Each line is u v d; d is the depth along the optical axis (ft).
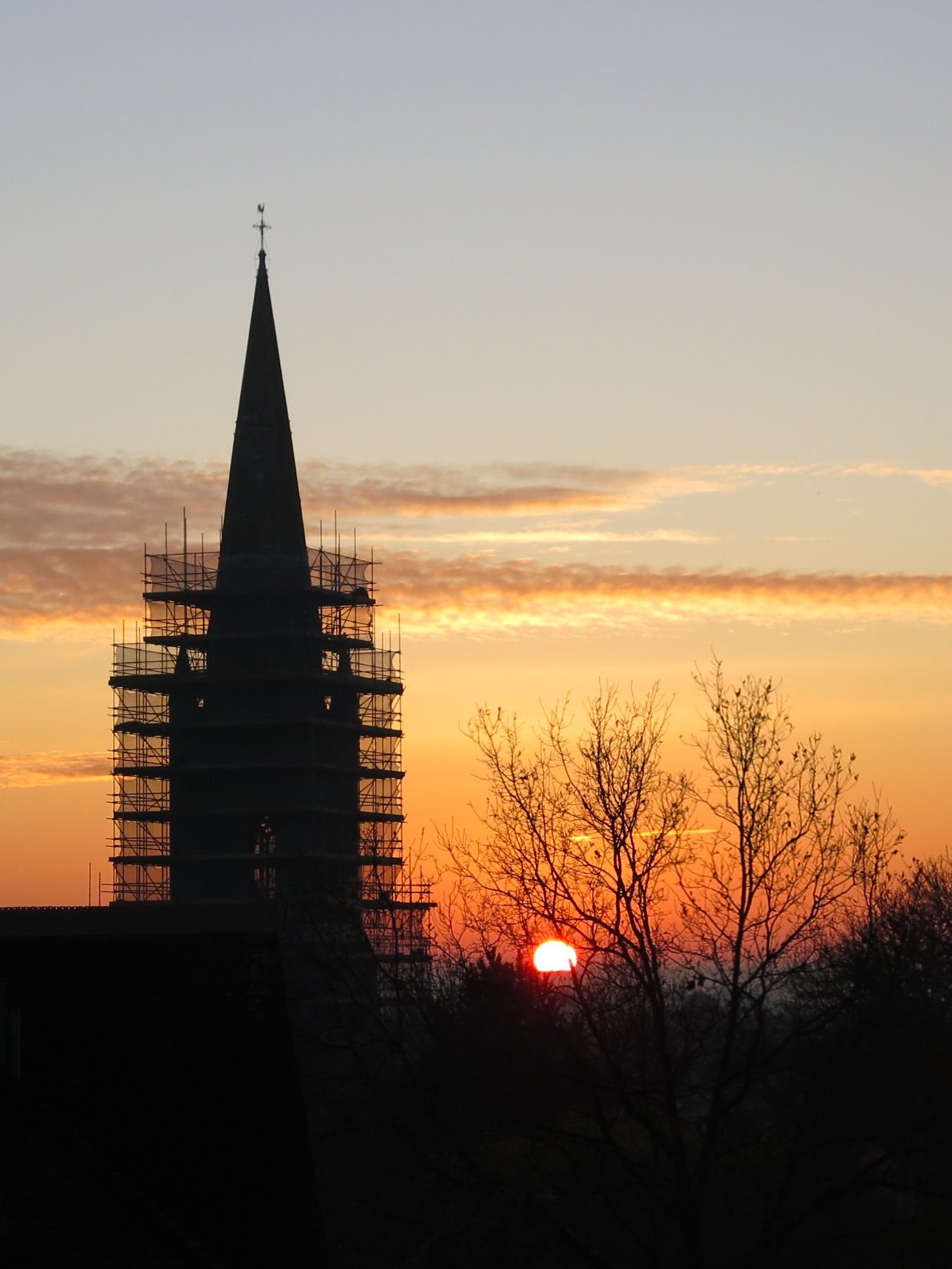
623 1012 240.73
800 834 226.17
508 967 242.17
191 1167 178.29
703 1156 214.48
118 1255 152.56
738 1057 249.55
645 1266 244.01
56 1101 184.14
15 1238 153.07
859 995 221.46
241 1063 189.78
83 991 196.95
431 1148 246.27
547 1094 242.37
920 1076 244.63
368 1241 256.52
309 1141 186.09
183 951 201.77
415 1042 254.27
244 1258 170.19
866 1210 283.59
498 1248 216.54
